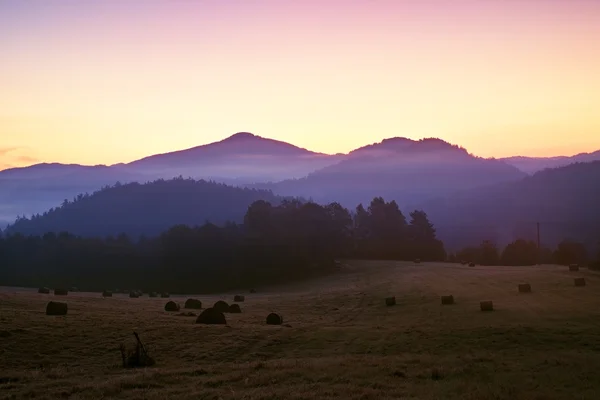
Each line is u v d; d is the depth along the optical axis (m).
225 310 57.75
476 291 67.12
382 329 40.72
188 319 45.59
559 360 26.75
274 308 63.28
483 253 139.62
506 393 19.14
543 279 72.94
